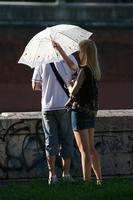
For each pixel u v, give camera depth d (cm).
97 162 1750
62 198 1480
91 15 7238
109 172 1997
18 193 1552
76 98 1692
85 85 1686
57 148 1864
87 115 1697
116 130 1995
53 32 1788
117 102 7025
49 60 1770
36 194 1529
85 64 1691
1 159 1973
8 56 6856
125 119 1997
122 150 2002
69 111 1777
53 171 1858
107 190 1553
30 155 1983
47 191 1567
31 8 7031
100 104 7031
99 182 1691
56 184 1692
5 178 1975
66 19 7188
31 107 6900
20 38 6856
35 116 2012
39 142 1984
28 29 6875
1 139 1972
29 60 1786
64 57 1752
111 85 7044
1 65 6856
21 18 6988
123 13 7238
